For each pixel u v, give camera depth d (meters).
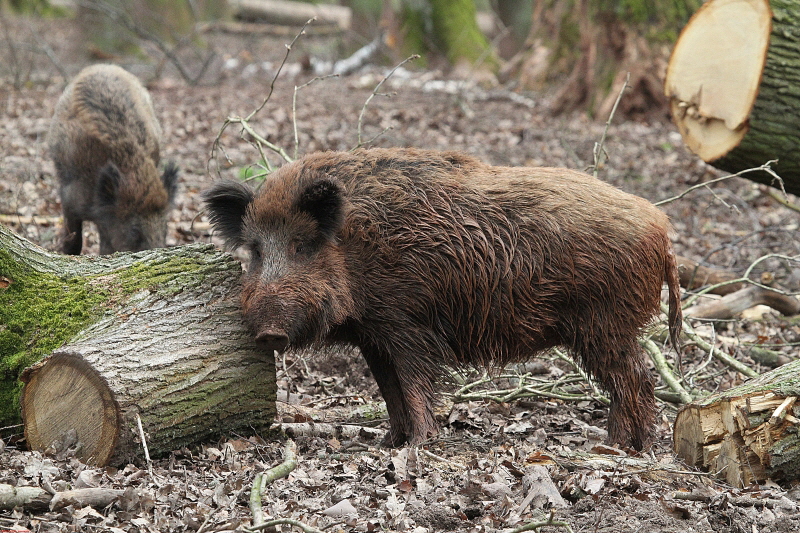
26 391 7.77
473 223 8.77
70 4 43.16
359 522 6.86
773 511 7.36
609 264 8.83
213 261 8.73
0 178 17.08
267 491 7.47
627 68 24.36
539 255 8.80
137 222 14.22
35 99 23.98
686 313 12.92
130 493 6.95
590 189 9.02
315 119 23.41
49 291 8.34
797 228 16.50
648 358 12.31
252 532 6.16
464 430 10.07
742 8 13.38
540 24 29.56
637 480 7.83
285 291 8.18
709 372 12.02
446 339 9.05
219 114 23.42
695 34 13.90
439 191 8.84
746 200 19.28
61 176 14.86
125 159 14.55
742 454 7.93
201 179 18.36
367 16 35.34
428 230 8.71
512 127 23.67
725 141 13.76
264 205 8.54
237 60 33.38
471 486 7.53
